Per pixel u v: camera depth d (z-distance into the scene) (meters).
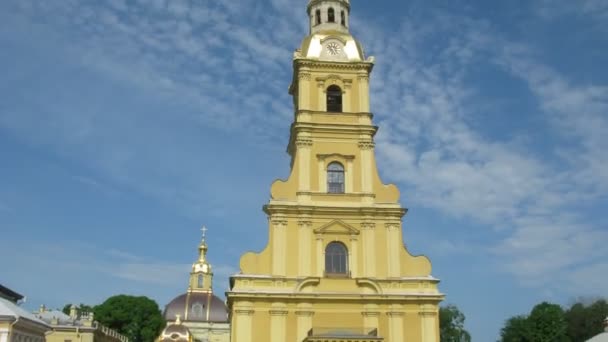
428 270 54.97
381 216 55.88
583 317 111.12
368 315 52.31
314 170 57.03
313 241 54.50
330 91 60.47
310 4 66.38
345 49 61.53
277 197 55.66
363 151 58.03
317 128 58.12
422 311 52.91
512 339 111.00
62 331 92.94
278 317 51.31
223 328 155.75
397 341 51.91
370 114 59.19
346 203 56.06
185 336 131.88
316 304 52.22
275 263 53.12
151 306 130.12
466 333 107.12
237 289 51.88
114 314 125.44
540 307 111.38
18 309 58.75
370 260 54.31
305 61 59.97
